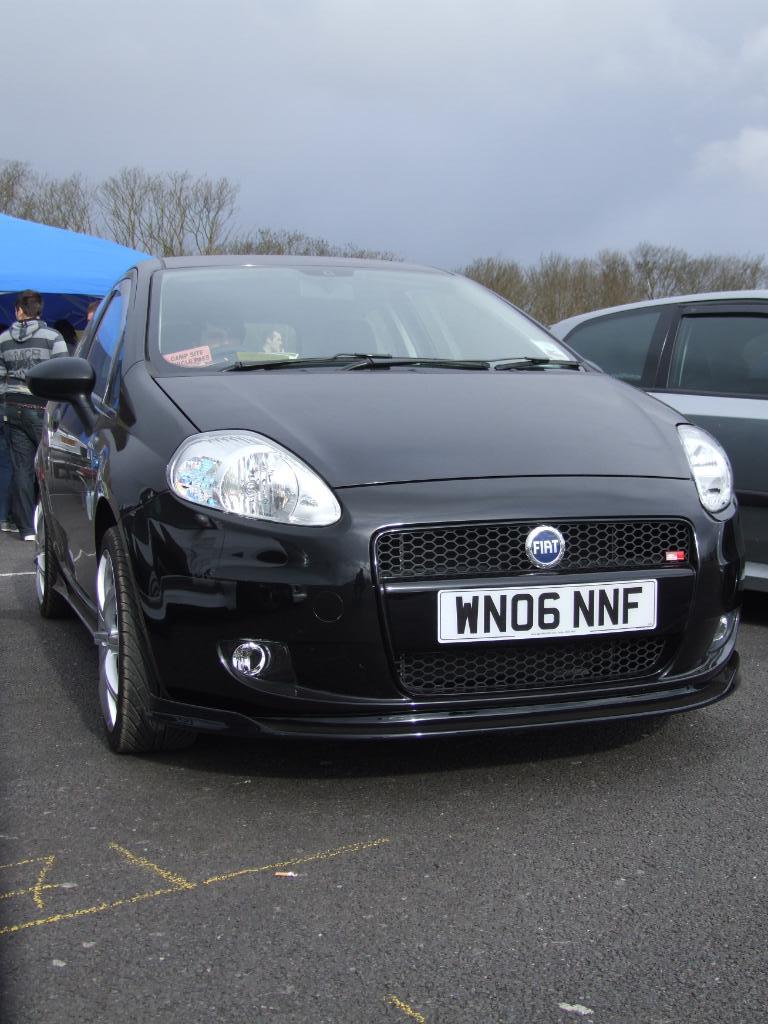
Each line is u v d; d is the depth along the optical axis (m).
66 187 30.31
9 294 11.29
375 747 2.90
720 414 4.41
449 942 1.91
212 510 2.49
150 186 29.98
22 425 6.99
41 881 2.16
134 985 1.78
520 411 2.87
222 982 1.79
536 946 1.90
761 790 2.61
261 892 2.11
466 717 2.43
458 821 2.44
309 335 3.39
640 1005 1.71
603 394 3.14
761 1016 1.68
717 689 2.71
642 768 2.75
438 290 3.90
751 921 1.98
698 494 2.69
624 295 39.38
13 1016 1.69
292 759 2.81
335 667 2.41
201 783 2.67
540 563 2.44
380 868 2.21
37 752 2.89
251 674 2.46
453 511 2.42
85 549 3.34
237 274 3.72
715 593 2.63
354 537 2.39
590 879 2.16
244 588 2.42
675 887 2.12
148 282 3.63
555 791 2.61
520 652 2.49
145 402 2.91
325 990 1.76
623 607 2.51
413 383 3.02
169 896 2.09
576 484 2.54
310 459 2.53
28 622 4.53
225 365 3.13
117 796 2.59
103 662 2.96
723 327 4.61
